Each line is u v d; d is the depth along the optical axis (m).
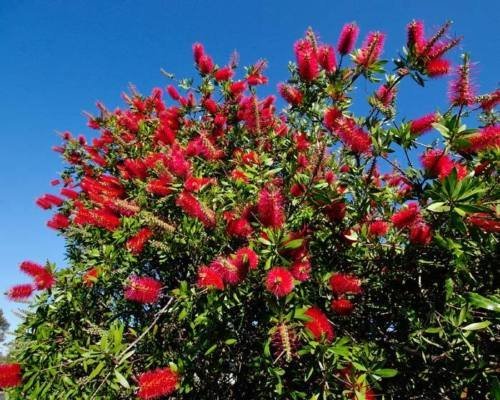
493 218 2.70
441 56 3.12
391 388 3.26
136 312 4.37
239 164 4.47
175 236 3.62
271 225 2.84
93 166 7.32
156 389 2.78
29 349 3.73
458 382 3.03
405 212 2.98
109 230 4.20
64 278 4.01
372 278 3.50
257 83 5.59
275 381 3.01
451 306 2.83
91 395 2.97
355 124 3.35
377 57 3.48
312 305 2.95
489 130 2.71
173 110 5.89
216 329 3.14
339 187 3.61
